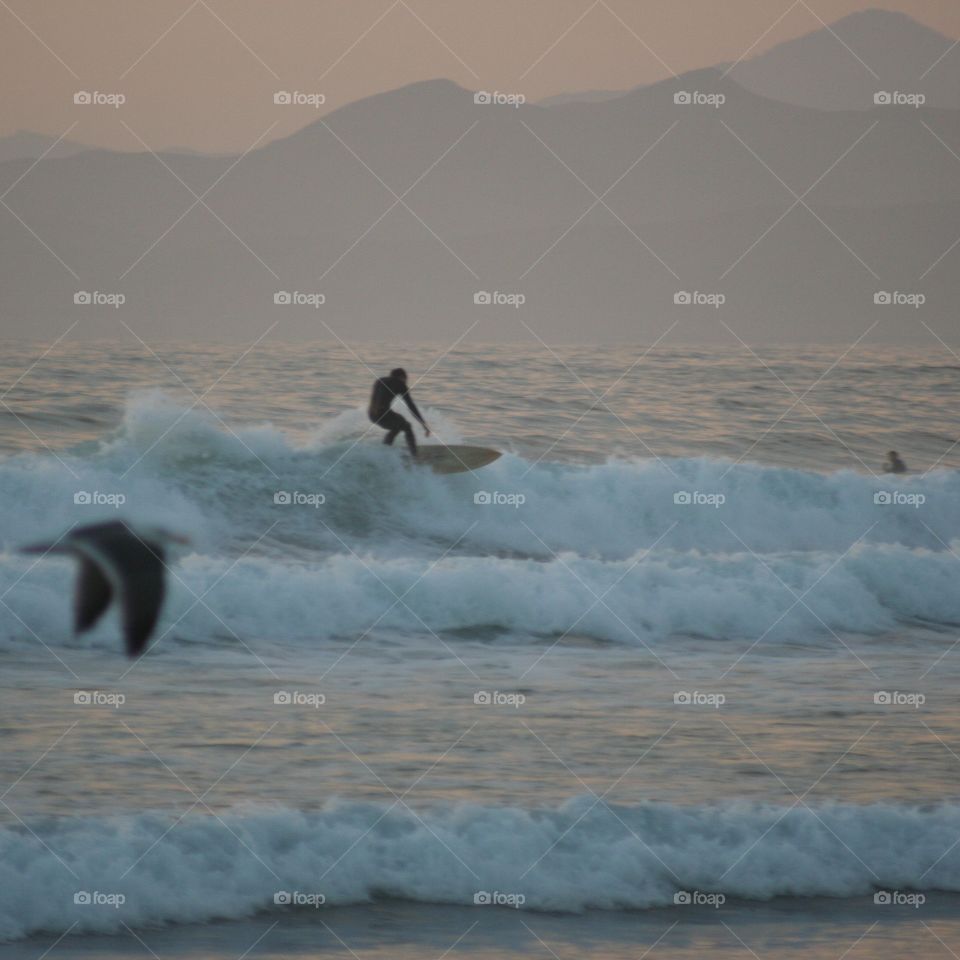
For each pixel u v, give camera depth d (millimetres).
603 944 26891
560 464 76312
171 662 44750
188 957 25234
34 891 26672
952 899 30062
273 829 29484
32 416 82000
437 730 38031
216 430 71812
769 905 29359
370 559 55906
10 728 35844
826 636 56219
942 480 83125
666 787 33781
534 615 53781
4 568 48625
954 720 41656
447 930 27141
